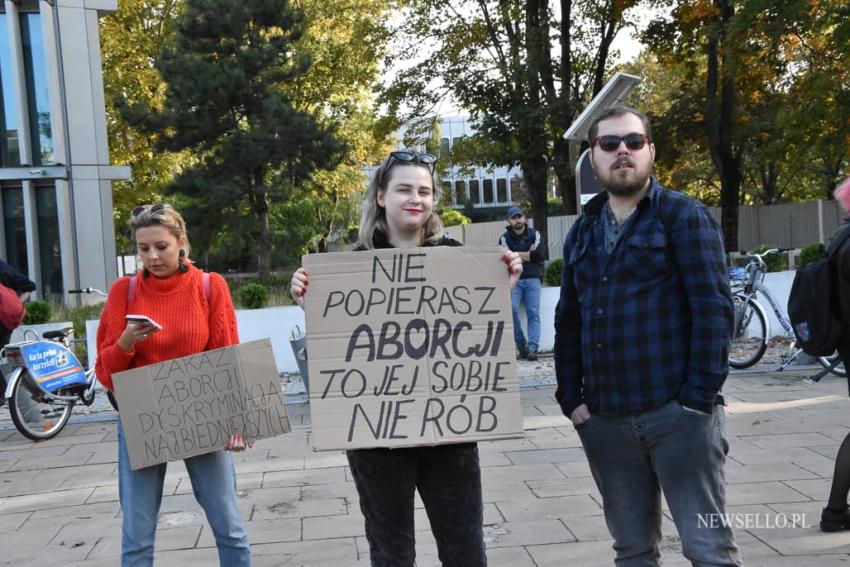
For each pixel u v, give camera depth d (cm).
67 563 424
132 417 311
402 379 274
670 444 269
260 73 2127
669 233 270
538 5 2223
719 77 2141
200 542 440
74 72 1809
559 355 301
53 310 1258
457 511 278
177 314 320
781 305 1075
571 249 298
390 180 284
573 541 416
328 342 275
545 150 2173
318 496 514
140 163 2886
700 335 261
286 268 3078
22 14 1766
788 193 3806
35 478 603
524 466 556
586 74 2425
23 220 1775
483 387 275
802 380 810
